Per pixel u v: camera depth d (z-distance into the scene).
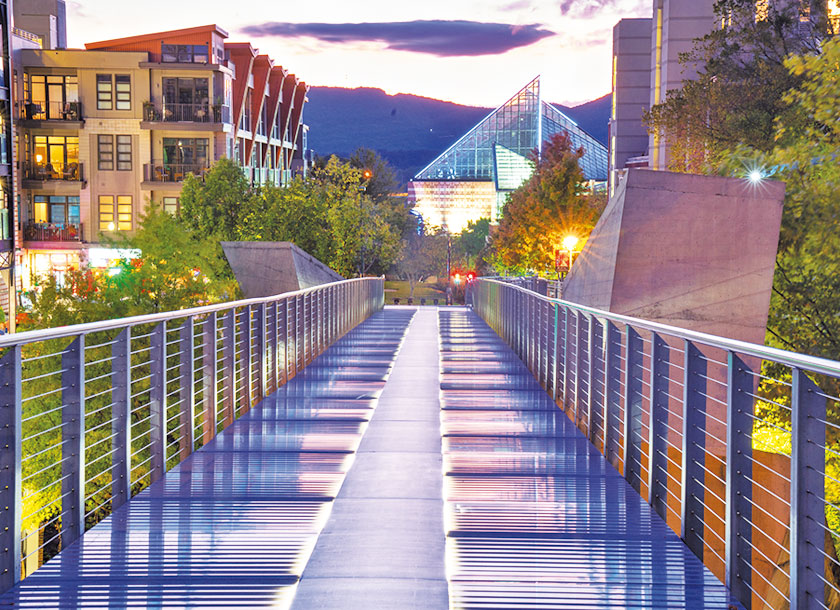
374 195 109.06
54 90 50.56
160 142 50.69
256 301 10.71
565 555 5.16
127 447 6.27
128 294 23.12
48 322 22.12
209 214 41.53
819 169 17.16
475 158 142.88
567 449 8.27
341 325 22.05
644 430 7.63
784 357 3.90
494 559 5.09
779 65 22.14
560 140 58.12
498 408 10.66
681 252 10.87
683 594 4.54
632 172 10.76
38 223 50.53
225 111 50.84
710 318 10.87
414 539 5.46
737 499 4.74
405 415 10.10
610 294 10.88
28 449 19.06
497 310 23.67
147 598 4.43
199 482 6.90
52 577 4.72
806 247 16.89
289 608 4.34
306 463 7.59
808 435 3.90
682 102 24.00
